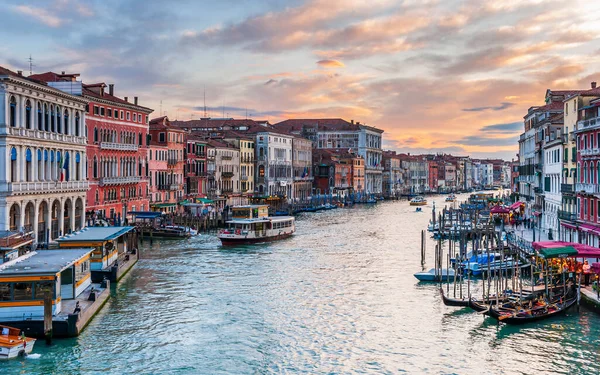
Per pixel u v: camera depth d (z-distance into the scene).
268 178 121.00
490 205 127.69
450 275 44.69
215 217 81.38
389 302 37.84
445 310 35.78
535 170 74.44
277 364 27.41
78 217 58.50
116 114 71.38
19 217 47.94
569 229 52.72
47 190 51.47
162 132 85.88
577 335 30.83
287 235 71.75
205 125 125.31
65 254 36.53
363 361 27.83
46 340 28.86
